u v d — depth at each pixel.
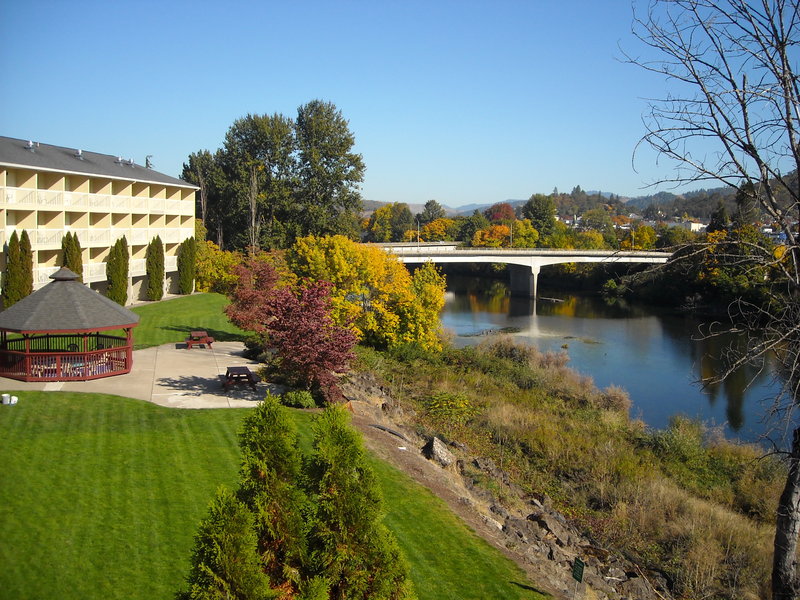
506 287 100.94
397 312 39.31
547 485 20.94
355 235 75.06
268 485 8.34
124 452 16.91
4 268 35.56
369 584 8.24
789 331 9.16
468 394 30.66
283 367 22.72
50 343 28.53
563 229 134.88
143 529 12.99
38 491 14.24
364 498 8.51
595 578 14.47
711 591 15.23
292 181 72.19
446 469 19.19
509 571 13.16
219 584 7.38
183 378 25.31
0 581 10.87
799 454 10.01
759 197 9.61
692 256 10.64
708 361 45.19
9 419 18.80
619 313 69.19
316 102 73.62
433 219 170.62
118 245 42.59
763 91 9.12
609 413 30.03
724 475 23.36
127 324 25.16
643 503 19.52
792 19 9.12
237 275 34.09
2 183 34.78
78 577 11.22
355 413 22.58
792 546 10.16
